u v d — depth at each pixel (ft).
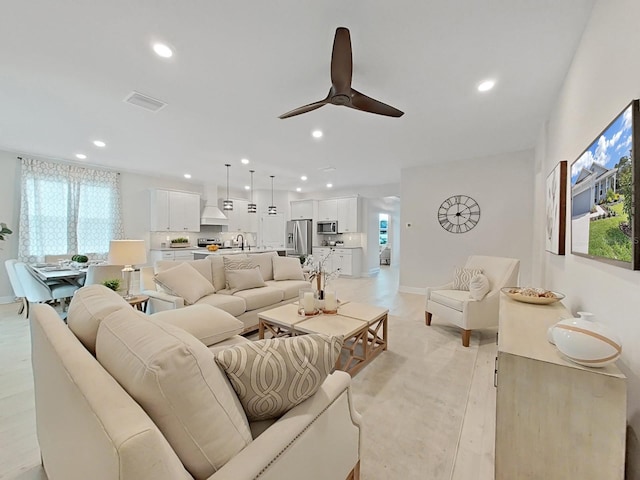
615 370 3.59
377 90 8.47
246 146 13.93
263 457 2.57
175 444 2.39
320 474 3.35
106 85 8.23
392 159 16.35
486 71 7.48
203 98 8.98
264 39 6.31
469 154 15.34
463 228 16.40
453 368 8.14
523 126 11.23
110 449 1.78
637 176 3.56
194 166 18.19
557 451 3.77
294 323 7.89
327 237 28.35
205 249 22.41
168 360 2.33
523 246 14.75
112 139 12.96
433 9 5.47
